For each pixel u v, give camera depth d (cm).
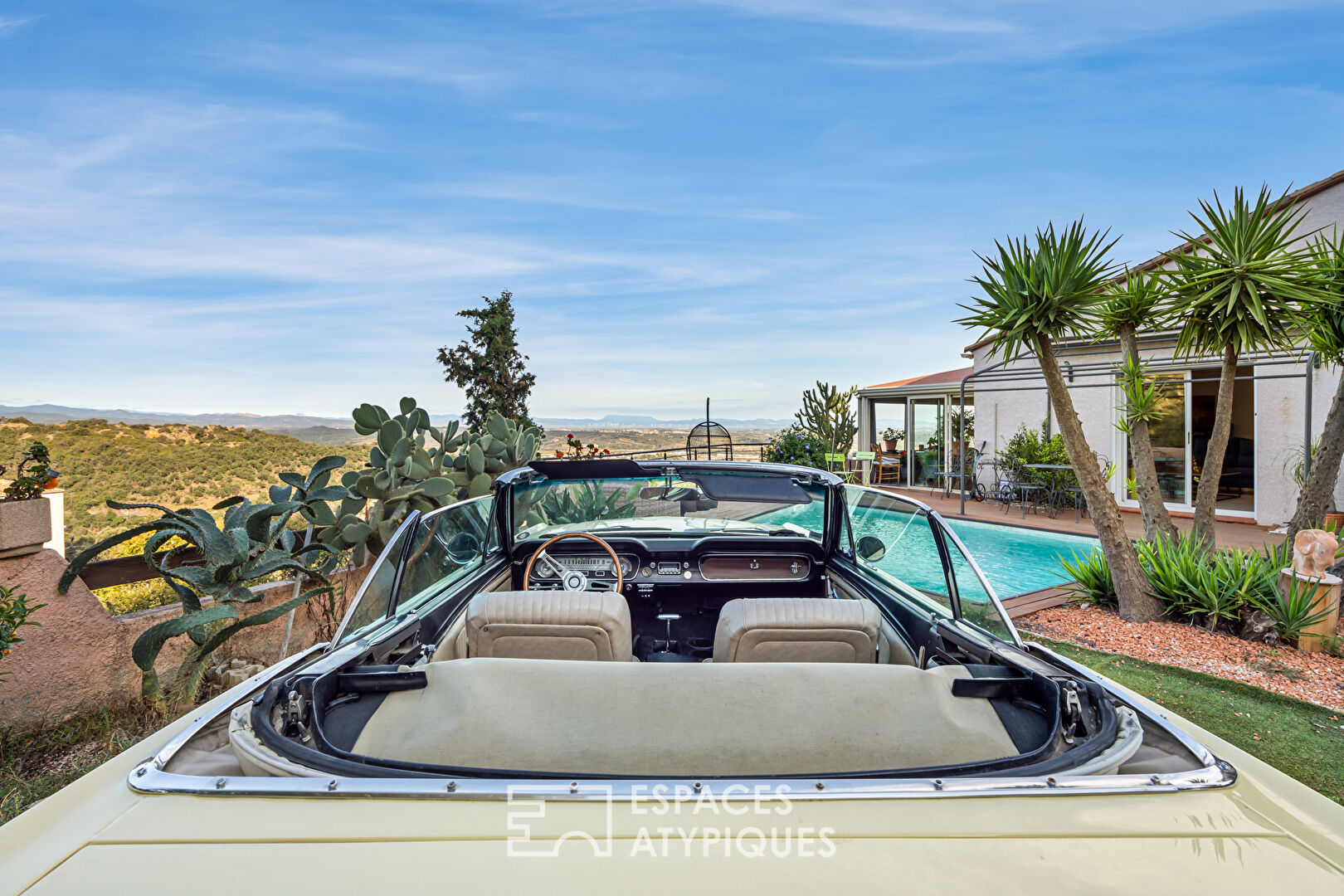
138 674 378
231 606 329
